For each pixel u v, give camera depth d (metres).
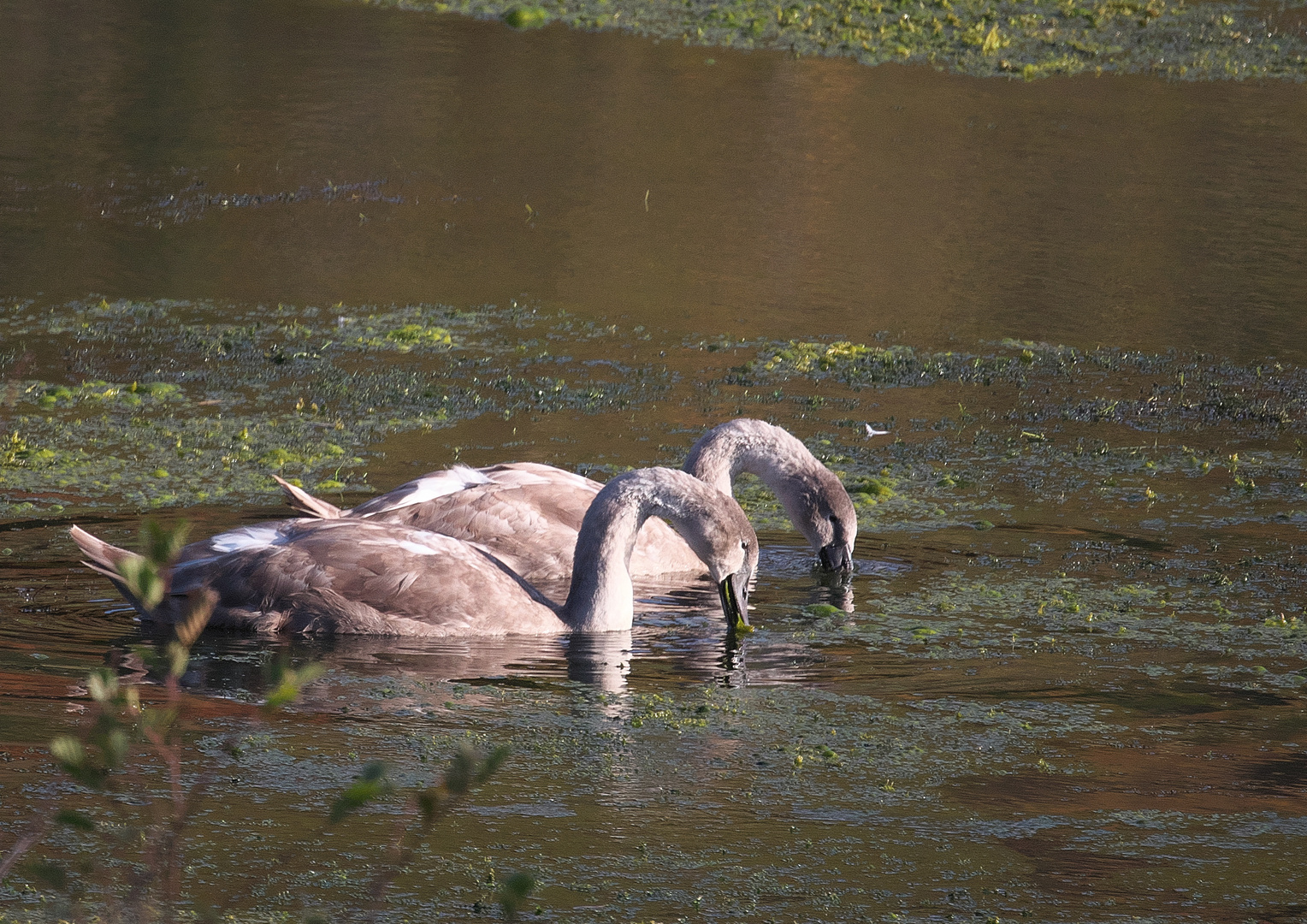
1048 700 9.82
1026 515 14.09
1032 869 7.39
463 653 10.62
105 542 12.31
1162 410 17.64
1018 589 12.15
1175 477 15.25
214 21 40.06
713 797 8.19
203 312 20.50
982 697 9.86
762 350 19.69
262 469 14.71
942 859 7.49
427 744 8.79
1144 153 30.50
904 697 9.86
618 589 11.43
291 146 29.30
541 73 36.00
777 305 21.62
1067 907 6.99
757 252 24.09
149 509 13.34
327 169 27.98
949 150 30.50
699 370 18.81
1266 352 20.03
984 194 27.47
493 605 11.07
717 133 31.30
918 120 32.75
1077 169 29.23
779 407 17.45
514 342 19.69
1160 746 9.05
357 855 7.34
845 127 32.06
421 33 39.78
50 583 11.51
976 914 6.92
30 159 27.61
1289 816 8.07
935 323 21.00
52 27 38.31
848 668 10.45
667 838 7.66
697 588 12.76
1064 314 21.50
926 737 9.16
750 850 7.55
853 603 11.98
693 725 9.29
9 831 7.39
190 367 18.25
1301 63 38.44
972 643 10.98
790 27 41.59
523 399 17.45
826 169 29.03
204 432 15.88
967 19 42.38
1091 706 9.71
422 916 6.74
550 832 7.67
